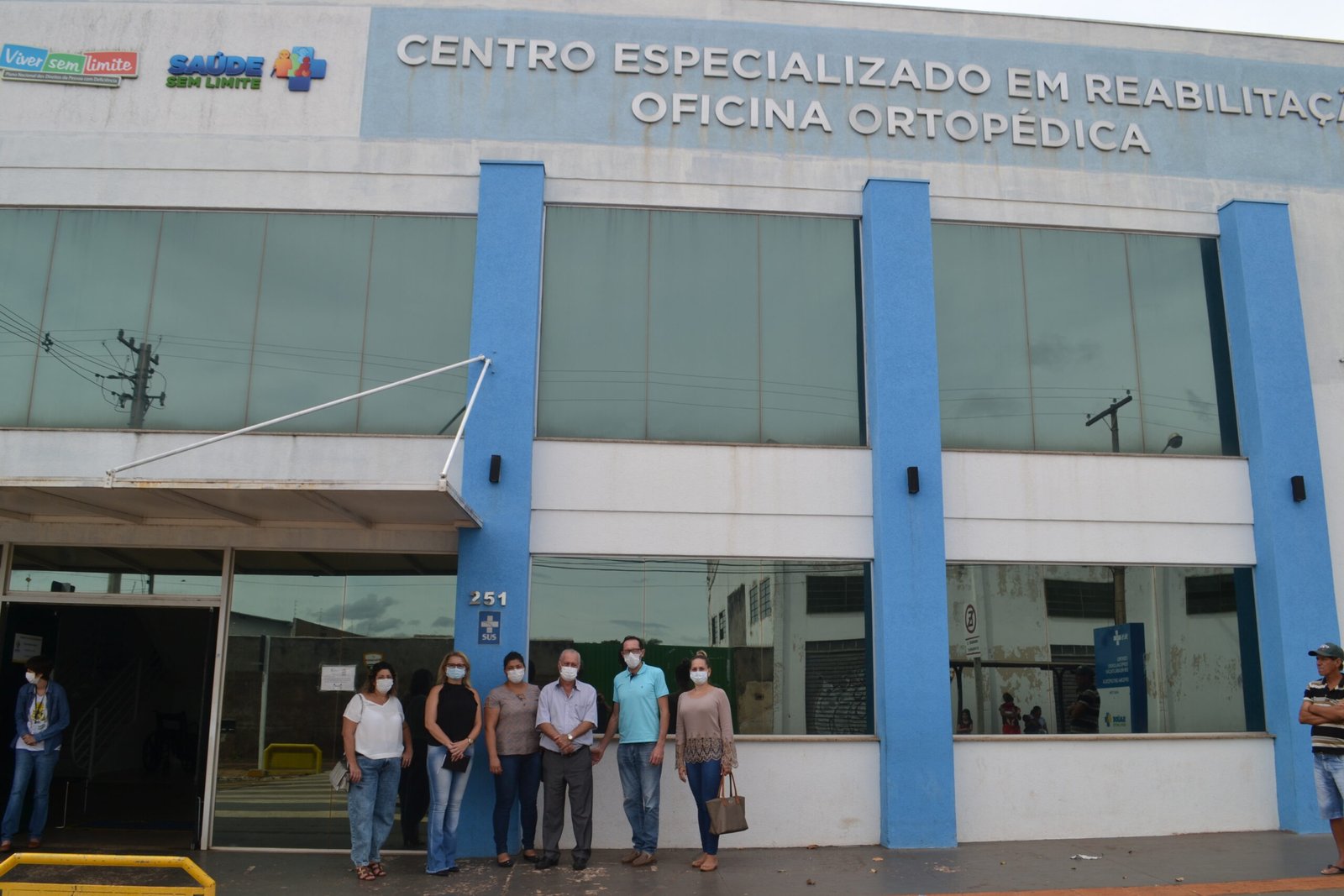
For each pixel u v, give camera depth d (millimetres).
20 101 11711
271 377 11250
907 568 11023
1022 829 10852
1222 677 11555
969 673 11133
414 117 11883
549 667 10719
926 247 11742
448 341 11383
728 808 9031
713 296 11773
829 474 11352
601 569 10977
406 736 9586
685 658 10867
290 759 10562
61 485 8797
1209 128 12867
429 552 10914
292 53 11969
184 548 10984
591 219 11828
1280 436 11844
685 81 12203
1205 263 12562
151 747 13602
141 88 11805
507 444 10953
